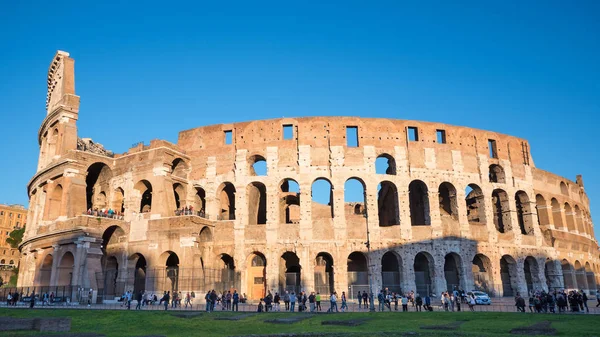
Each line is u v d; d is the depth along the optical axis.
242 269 69.75
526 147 84.81
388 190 81.44
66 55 89.44
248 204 75.25
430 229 72.00
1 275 147.38
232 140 76.44
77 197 72.50
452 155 76.94
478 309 54.88
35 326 31.22
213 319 42.16
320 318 41.78
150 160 74.56
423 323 37.56
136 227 72.62
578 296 48.25
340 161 73.19
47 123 85.62
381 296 54.09
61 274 70.06
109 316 45.25
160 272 68.75
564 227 87.88
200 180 76.19
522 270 76.62
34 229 80.88
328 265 78.19
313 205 88.88
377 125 75.75
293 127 75.38
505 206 79.69
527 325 34.12
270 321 39.50
